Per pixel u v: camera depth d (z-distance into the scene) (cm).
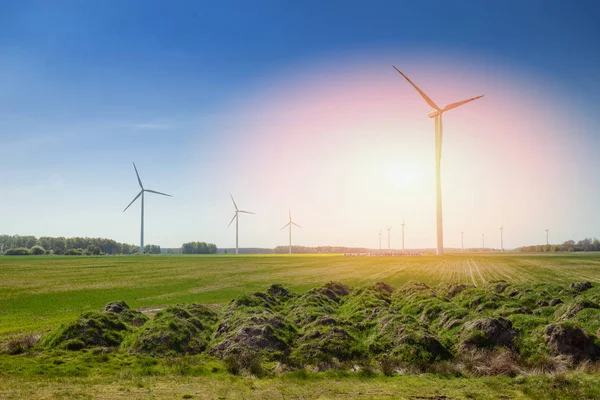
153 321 2941
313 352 2600
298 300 4178
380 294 4488
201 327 3112
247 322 2875
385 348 2652
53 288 6606
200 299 5331
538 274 9125
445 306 3394
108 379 2055
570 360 2322
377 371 2361
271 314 3155
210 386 1970
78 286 6900
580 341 2431
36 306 4766
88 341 2695
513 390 1962
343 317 3628
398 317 3025
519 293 4081
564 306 3178
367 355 2625
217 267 12012
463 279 8162
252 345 2622
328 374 2255
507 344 2555
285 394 1862
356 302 4022
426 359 2455
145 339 2661
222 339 2766
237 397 1802
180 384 1995
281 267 12031
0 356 2473
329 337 2736
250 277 8681
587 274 9062
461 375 2262
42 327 3412
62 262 14312
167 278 8406
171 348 2639
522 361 2356
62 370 2197
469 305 3669
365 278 8406
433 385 2044
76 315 4147
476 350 2527
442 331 2950
